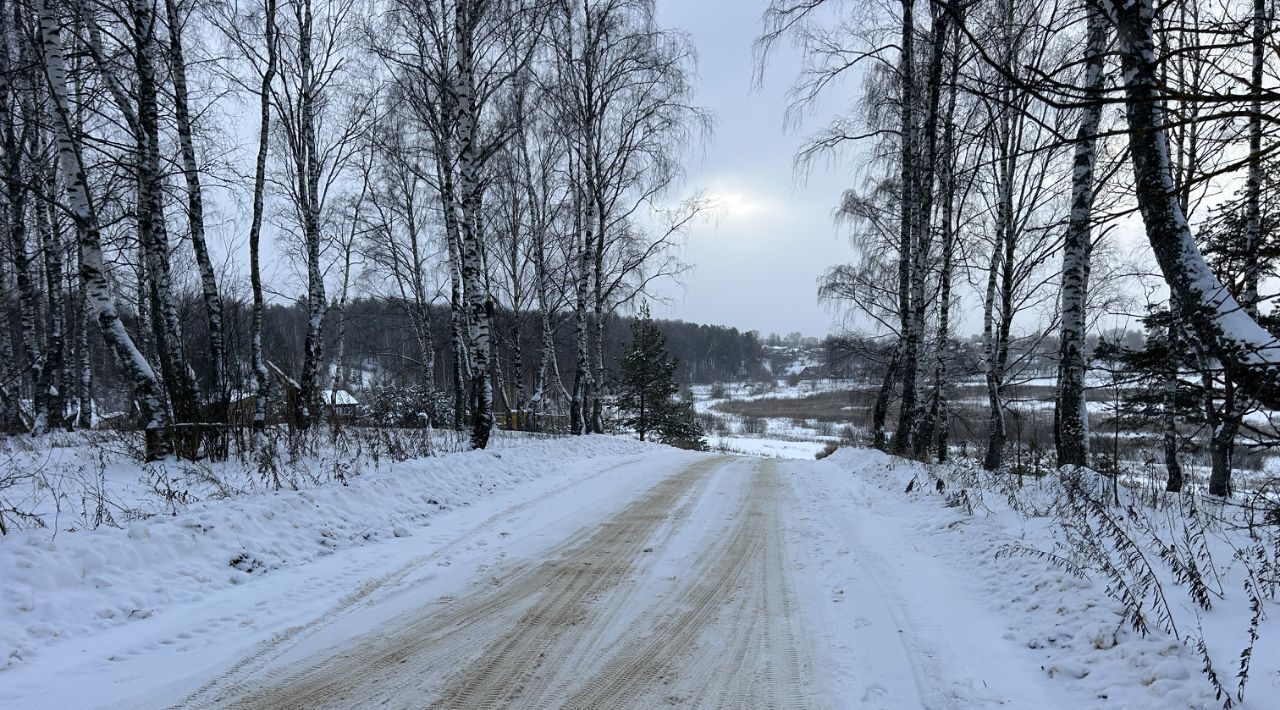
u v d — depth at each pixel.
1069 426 8.22
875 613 4.56
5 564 4.35
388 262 25.41
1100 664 3.51
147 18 10.59
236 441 10.76
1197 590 3.92
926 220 14.04
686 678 3.58
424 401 26.03
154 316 10.41
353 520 6.78
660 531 7.02
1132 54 2.97
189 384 10.43
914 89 14.49
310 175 14.50
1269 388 3.31
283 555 5.71
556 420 27.95
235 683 3.49
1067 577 4.54
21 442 12.27
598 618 4.46
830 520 7.72
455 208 19.48
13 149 14.19
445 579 5.30
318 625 4.30
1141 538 5.32
